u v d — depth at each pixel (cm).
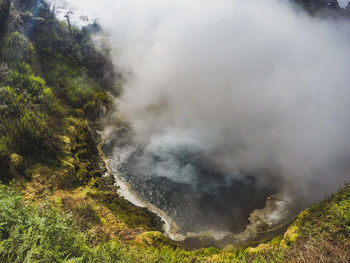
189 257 1031
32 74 2352
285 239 966
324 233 762
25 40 2700
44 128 1856
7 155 1427
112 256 520
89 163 2158
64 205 1326
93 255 446
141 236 1262
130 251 725
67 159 1858
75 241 448
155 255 796
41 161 1667
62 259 360
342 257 621
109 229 1264
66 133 2142
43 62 2900
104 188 1970
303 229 930
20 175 1454
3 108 1666
